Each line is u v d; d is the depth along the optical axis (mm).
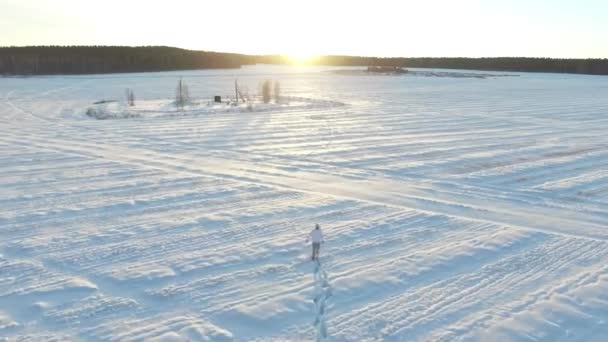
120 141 30484
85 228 14523
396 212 16531
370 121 41094
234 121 40906
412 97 68688
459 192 19328
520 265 12281
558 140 31625
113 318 9555
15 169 22281
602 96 70875
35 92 70312
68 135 32812
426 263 12297
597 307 10297
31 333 8984
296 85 94312
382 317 9734
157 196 18000
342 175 21984
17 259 12234
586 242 13984
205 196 18109
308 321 9578
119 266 11875
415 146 29172
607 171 23000
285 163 24406
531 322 9664
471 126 38250
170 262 12133
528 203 17922
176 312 9828
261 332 9188
